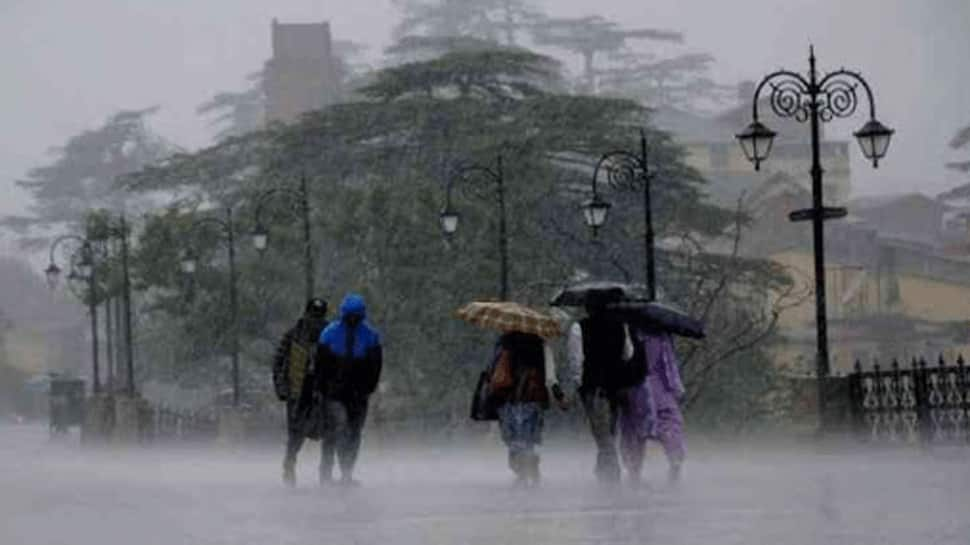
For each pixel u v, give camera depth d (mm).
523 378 41375
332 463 42688
